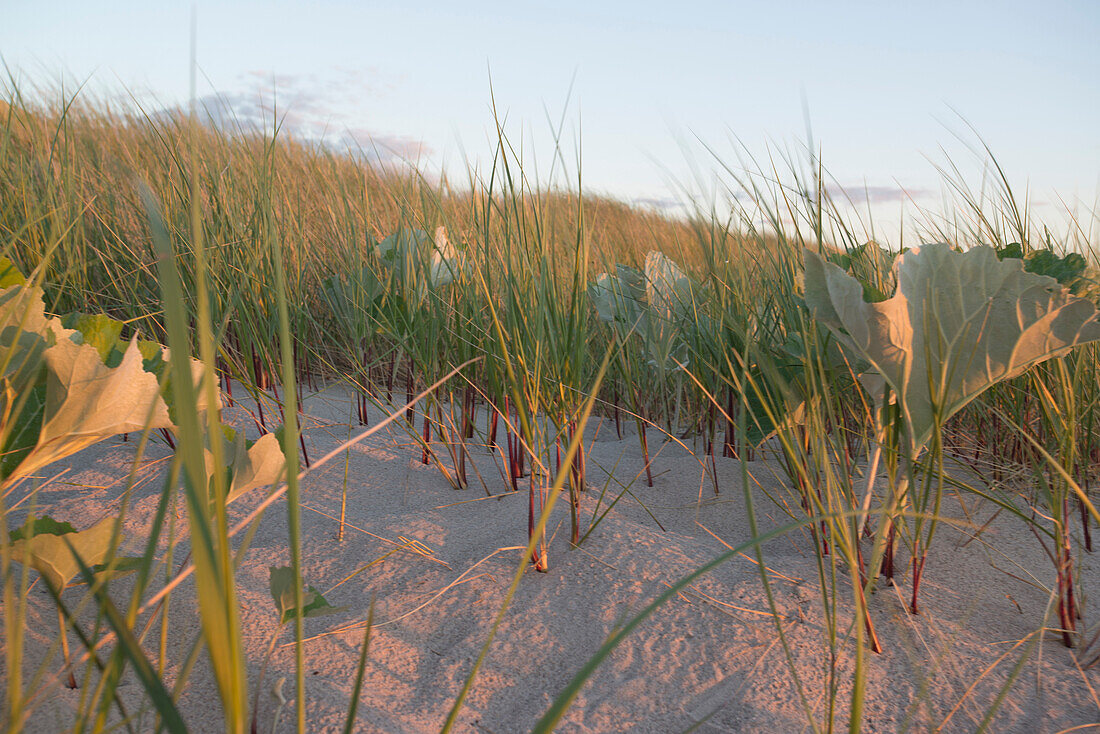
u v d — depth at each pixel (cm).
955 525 184
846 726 117
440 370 253
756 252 245
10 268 119
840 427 177
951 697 123
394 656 133
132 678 116
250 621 137
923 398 150
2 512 79
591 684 128
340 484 206
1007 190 222
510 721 119
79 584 138
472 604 150
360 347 279
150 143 353
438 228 275
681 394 273
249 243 268
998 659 133
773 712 121
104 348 129
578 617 146
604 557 167
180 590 142
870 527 177
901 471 154
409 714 118
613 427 286
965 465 217
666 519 195
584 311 196
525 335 201
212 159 306
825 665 118
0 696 102
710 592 152
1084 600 148
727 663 132
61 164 295
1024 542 177
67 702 107
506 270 217
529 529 175
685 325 254
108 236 296
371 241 307
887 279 195
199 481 55
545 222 200
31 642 118
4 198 284
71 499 178
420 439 222
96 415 110
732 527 190
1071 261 159
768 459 231
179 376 51
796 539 181
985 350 144
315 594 120
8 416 103
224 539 58
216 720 110
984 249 142
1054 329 139
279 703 114
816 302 147
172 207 275
